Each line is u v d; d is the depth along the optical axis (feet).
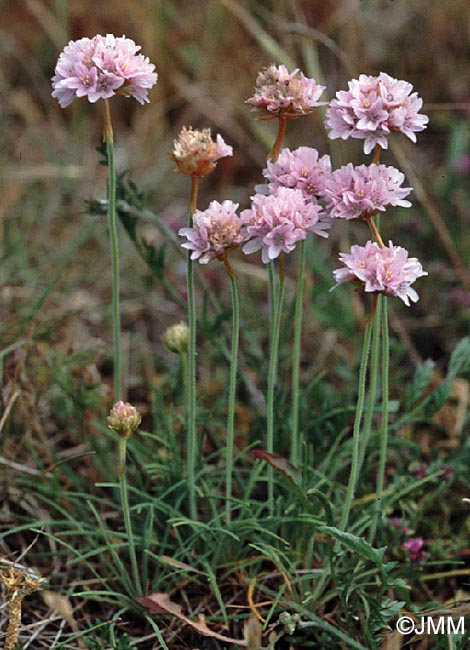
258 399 1.73
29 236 2.06
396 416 1.76
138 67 1.43
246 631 1.45
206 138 1.41
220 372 1.85
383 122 1.39
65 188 2.18
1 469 1.65
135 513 1.60
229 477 1.52
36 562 1.61
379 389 1.76
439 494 1.66
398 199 1.40
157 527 1.60
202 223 1.40
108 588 1.54
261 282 2.06
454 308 1.95
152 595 1.50
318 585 1.52
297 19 1.98
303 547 1.58
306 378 1.86
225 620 1.50
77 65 1.42
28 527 1.52
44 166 2.17
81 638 1.51
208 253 1.41
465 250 2.04
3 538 1.62
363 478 1.62
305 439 1.67
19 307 1.87
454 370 1.65
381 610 1.45
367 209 1.39
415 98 1.41
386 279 1.36
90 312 1.95
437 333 1.94
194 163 1.41
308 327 1.95
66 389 1.68
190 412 1.51
